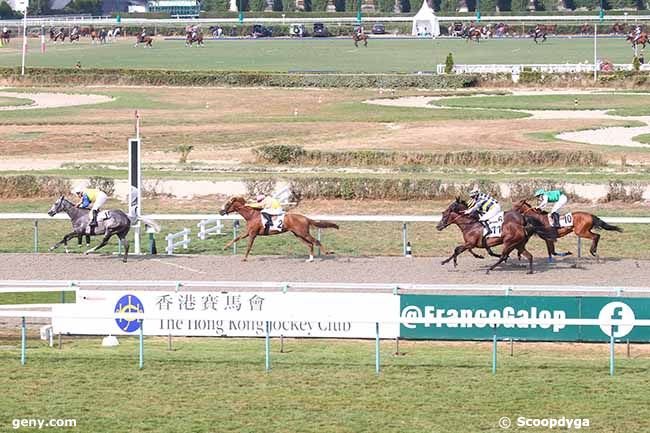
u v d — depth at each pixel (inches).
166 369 1347.2
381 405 1230.3
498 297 1407.5
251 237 1946.4
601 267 1883.6
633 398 1245.1
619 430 1160.2
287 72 5374.0
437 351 1428.4
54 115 4030.5
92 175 2721.5
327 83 5083.7
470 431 1158.3
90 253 2022.6
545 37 7810.0
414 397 1253.1
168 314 1354.6
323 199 2519.7
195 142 3425.2
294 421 1184.2
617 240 2129.7
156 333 1443.2
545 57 6348.4
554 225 1887.3
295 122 3843.5
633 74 4926.2
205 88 5123.0
